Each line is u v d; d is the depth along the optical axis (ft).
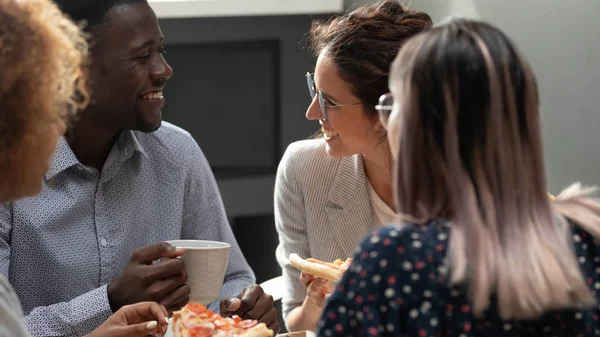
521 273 3.64
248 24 12.32
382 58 6.23
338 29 6.42
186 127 12.61
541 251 3.72
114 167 6.88
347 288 3.86
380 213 7.06
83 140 6.75
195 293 5.88
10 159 3.99
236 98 12.61
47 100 4.07
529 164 3.88
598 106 8.36
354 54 6.26
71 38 4.47
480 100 3.81
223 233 7.63
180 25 12.11
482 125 3.80
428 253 3.78
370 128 6.40
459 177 3.80
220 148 12.76
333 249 7.11
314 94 6.68
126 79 6.56
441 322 3.74
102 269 6.79
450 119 3.81
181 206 7.30
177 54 12.30
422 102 3.86
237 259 7.60
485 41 3.89
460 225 3.76
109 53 6.50
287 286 7.25
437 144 3.85
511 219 3.76
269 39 12.44
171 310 5.89
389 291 3.79
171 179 7.26
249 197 12.96
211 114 12.63
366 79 6.23
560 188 9.05
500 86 3.82
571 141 8.81
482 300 3.62
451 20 4.05
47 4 4.25
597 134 8.41
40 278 6.68
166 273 5.86
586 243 3.97
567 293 3.67
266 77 12.61
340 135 6.51
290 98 12.71
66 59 4.35
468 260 3.69
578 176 8.74
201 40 12.25
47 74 4.06
